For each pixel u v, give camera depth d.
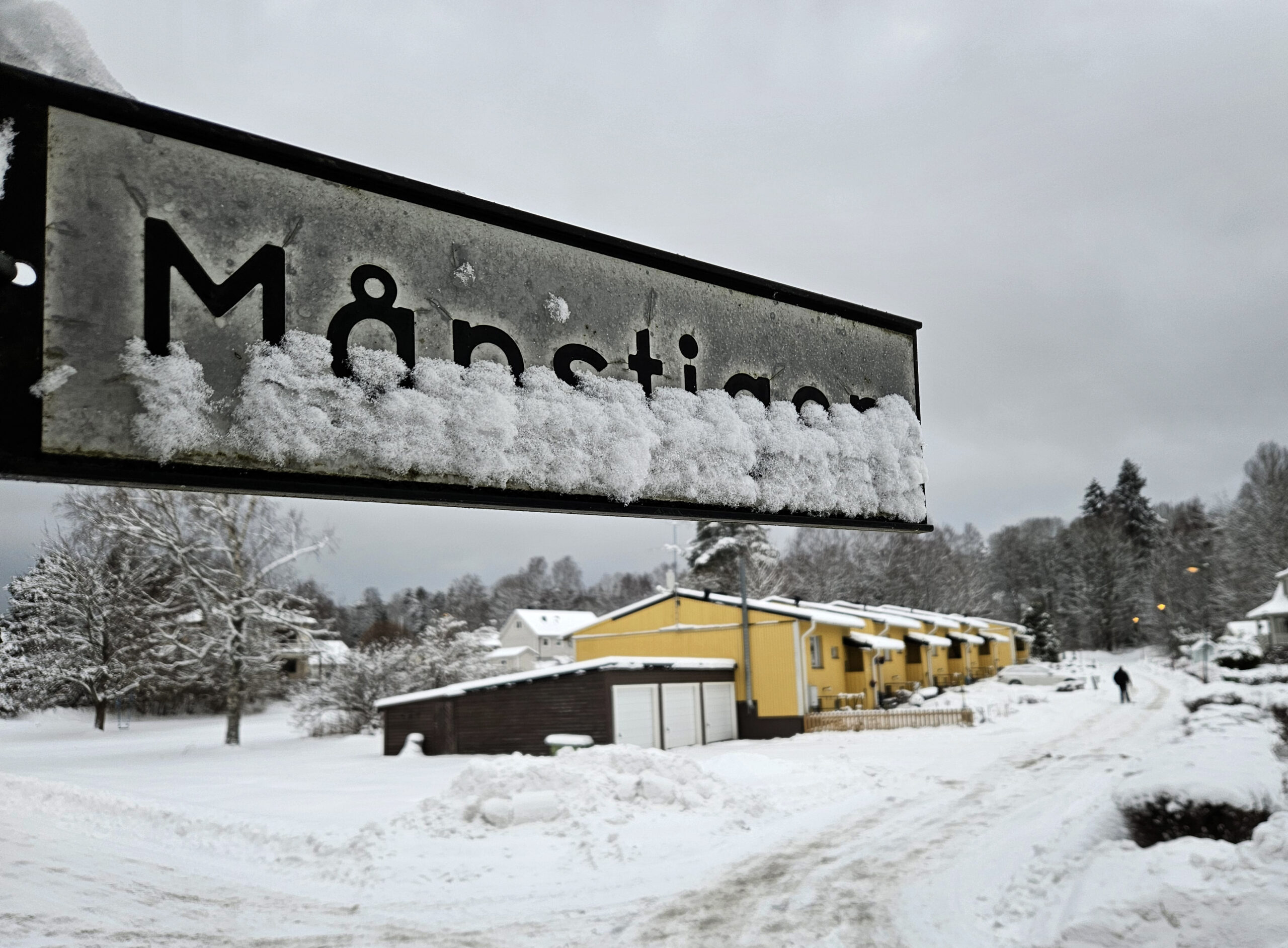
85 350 1.33
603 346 1.90
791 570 68.38
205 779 22.66
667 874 11.20
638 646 33.94
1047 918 7.69
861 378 2.44
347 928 9.41
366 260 1.61
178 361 1.40
